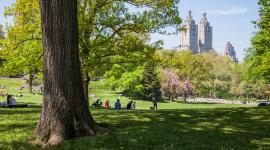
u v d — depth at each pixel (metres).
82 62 29.67
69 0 12.06
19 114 20.27
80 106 12.16
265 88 145.50
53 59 11.88
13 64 31.17
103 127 13.24
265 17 39.56
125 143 11.34
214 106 93.62
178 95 123.19
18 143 11.25
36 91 92.25
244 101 121.38
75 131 11.80
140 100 96.19
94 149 10.59
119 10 29.53
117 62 31.34
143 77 98.50
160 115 19.72
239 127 16.08
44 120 11.70
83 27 27.70
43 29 12.09
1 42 30.80
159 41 31.16
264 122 17.69
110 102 82.44
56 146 10.91
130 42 30.09
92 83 126.44
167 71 114.62
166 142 11.77
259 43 40.34
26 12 30.14
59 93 11.77
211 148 11.26
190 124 16.36
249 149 11.38
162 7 29.38
